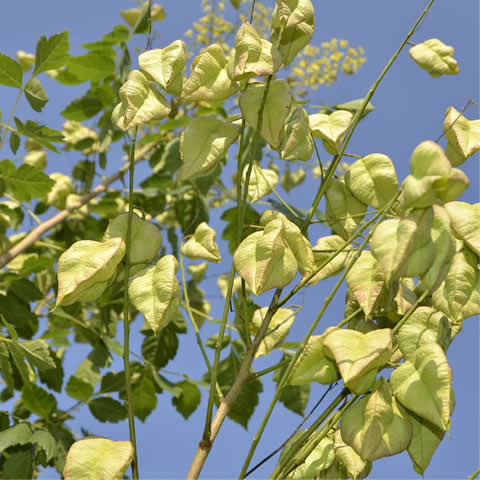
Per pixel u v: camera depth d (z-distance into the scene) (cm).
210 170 100
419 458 96
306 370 98
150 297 98
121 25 147
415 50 100
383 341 94
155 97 99
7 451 113
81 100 158
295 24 98
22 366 119
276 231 97
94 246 99
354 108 127
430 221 92
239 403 145
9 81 127
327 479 99
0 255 150
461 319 98
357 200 105
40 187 137
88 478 93
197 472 95
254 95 99
